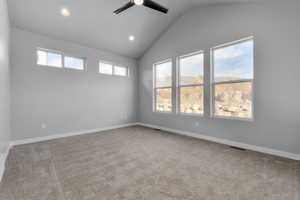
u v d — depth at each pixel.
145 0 2.56
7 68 2.86
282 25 2.63
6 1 2.74
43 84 3.83
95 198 1.61
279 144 2.71
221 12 3.48
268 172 2.13
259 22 2.90
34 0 2.96
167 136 4.21
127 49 5.29
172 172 2.17
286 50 2.60
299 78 2.49
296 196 1.62
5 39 2.57
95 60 4.86
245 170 2.20
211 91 3.78
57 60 4.12
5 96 2.57
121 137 4.11
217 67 3.71
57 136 4.05
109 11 3.60
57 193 1.69
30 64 3.63
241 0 3.05
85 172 2.17
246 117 3.22
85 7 3.36
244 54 3.23
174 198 1.60
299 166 2.31
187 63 4.39
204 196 1.63
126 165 2.40
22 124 3.51
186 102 4.42
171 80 4.87
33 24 3.46
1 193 1.69
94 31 4.12
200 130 4.01
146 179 1.98
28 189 1.76
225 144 3.46
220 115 3.66
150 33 4.80
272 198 1.59
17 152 2.96
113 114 5.34
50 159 2.63
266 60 2.83
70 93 4.30
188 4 3.90
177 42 4.53
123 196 1.64
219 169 2.24
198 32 3.97
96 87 4.88
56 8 3.23
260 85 2.91
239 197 1.61
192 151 3.02
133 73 5.98
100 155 2.82
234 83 3.41
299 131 2.51
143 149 3.14
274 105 2.75
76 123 4.42
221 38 3.50
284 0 2.60
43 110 3.82
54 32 3.84
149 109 5.64
